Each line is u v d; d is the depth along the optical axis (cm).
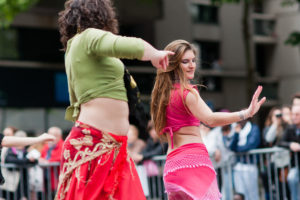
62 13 347
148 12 1912
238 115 383
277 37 2980
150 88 2402
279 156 804
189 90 414
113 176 325
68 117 350
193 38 2689
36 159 870
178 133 426
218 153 865
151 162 880
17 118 2088
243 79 2878
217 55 2798
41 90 2166
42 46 2194
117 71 330
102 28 335
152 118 445
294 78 2927
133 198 330
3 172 866
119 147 330
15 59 2127
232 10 2859
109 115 326
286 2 2288
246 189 825
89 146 323
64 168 330
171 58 423
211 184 416
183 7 2653
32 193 892
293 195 787
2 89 2078
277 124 877
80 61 323
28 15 2059
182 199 420
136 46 292
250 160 830
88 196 318
